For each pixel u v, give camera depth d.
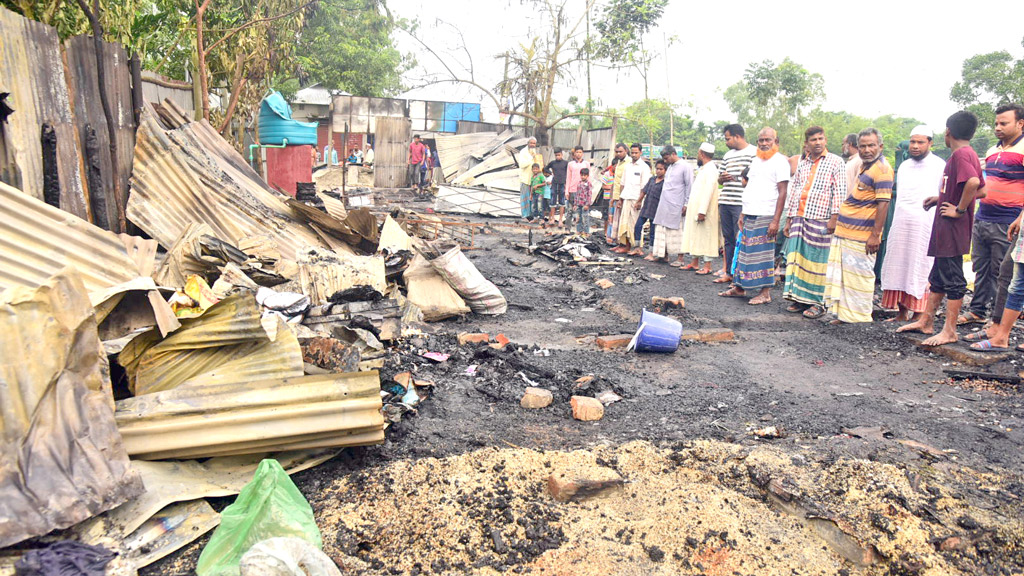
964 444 3.71
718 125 57.22
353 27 32.28
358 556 2.75
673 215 10.48
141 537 2.59
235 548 2.45
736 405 4.45
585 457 3.55
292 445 3.18
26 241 4.02
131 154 6.08
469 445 3.68
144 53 9.27
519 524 2.99
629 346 5.80
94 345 2.72
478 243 13.08
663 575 2.70
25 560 2.29
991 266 6.23
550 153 24.11
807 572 2.77
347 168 26.73
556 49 23.38
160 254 5.88
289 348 3.30
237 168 7.75
